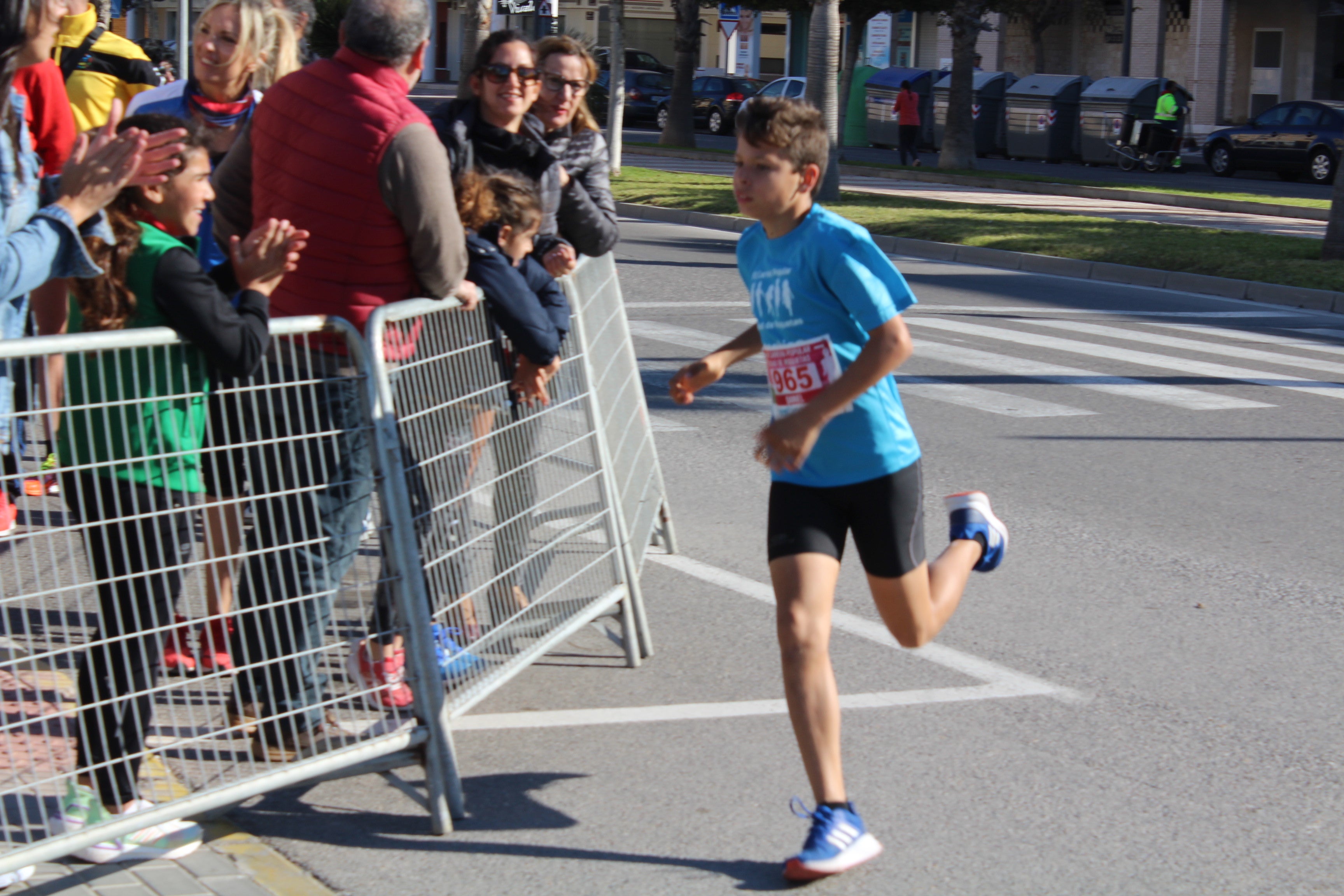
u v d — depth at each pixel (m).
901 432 3.67
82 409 3.29
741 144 3.57
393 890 3.46
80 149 3.34
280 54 5.16
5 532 3.20
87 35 6.60
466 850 3.67
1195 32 41.88
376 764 3.74
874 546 3.68
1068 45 47.31
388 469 3.73
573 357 4.71
